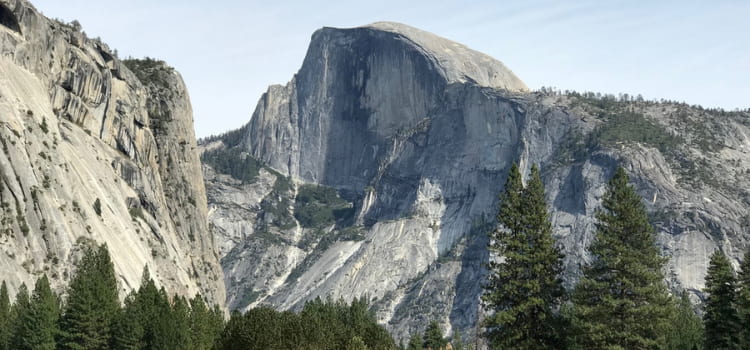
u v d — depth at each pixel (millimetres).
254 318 174500
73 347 180750
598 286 139875
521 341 144250
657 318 139375
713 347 173500
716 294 174125
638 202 143500
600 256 142375
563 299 146625
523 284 143750
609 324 140000
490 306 148250
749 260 174125
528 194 147250
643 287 138875
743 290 170000
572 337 143375
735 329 171125
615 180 145125
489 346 154250
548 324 143750
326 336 175000
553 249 146125
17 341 177250
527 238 146750
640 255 140375
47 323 178250
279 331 171000
